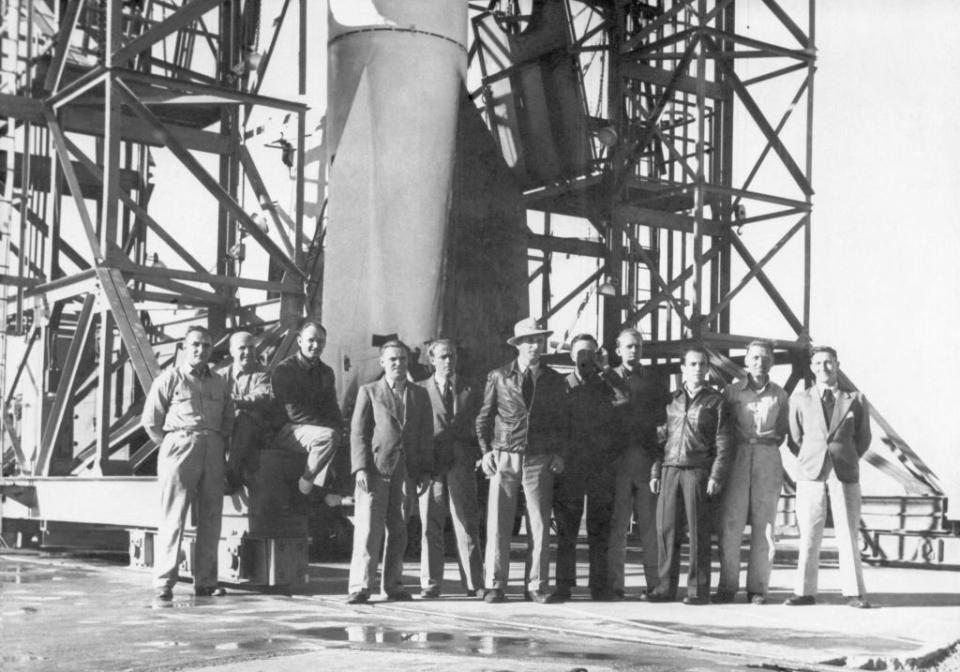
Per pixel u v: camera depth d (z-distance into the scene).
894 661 5.35
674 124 17.34
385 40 12.41
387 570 7.99
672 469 8.01
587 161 16.61
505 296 12.99
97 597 7.73
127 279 11.23
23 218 12.87
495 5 18.45
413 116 12.32
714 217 17.41
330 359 12.13
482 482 12.53
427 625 6.52
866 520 13.59
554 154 16.83
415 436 7.98
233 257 14.67
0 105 12.24
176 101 12.21
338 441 8.16
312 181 17.03
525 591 8.18
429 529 8.27
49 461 11.52
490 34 17.78
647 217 16.59
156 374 10.04
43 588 8.28
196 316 15.82
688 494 7.94
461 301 12.69
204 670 4.75
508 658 5.23
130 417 12.83
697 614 7.21
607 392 8.27
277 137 17.56
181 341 14.30
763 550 8.12
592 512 8.25
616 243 16.14
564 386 8.09
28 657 5.07
